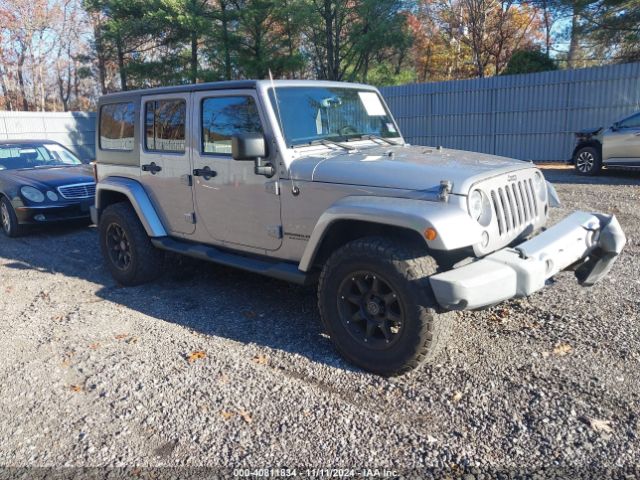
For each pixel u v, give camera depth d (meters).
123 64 28.98
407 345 3.36
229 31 27.44
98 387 3.56
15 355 4.08
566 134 16.34
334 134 4.48
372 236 3.57
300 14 25.14
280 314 4.74
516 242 3.69
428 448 2.82
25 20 39.16
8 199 8.22
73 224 9.15
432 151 4.34
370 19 26.22
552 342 3.89
